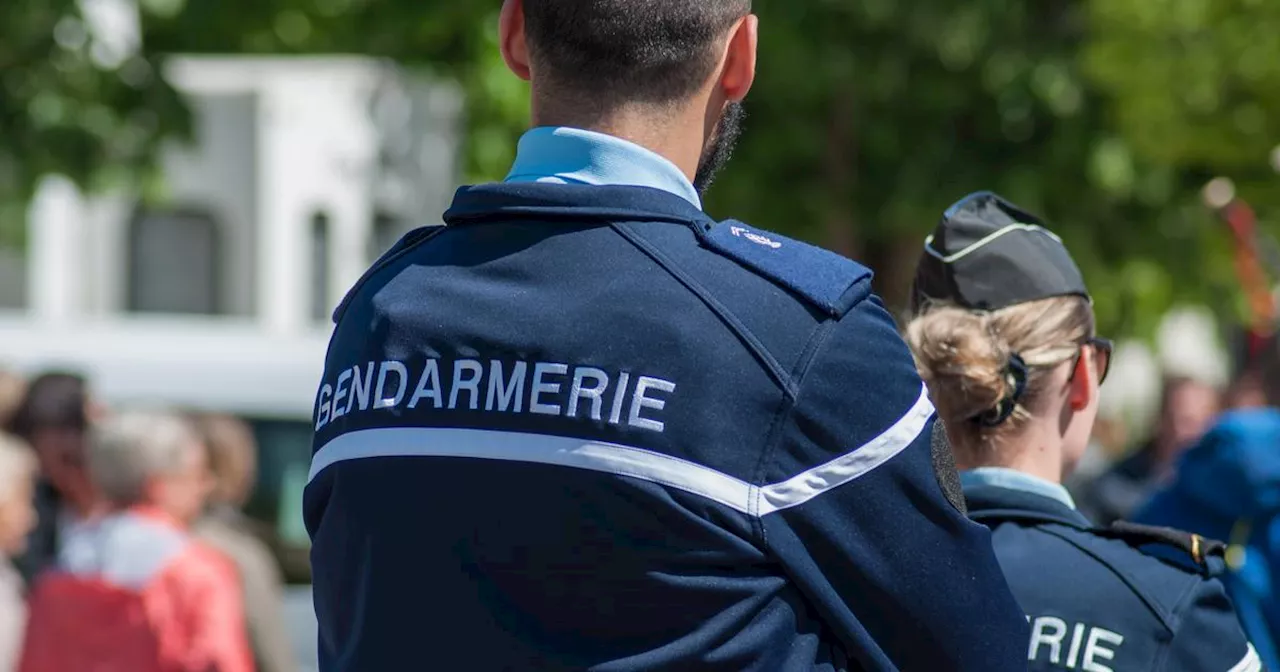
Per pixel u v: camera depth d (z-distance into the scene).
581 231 3.43
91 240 27.81
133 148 18.48
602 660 3.23
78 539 9.66
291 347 15.90
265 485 15.16
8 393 11.98
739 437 3.24
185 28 20.08
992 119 23.67
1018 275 4.83
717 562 3.23
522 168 3.63
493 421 3.32
